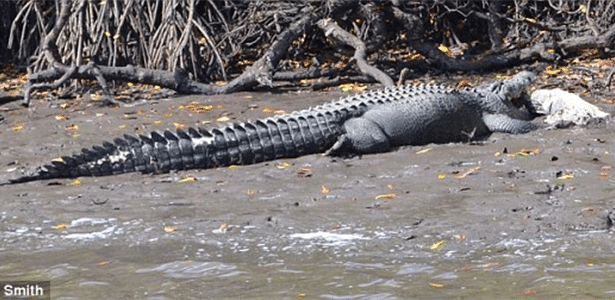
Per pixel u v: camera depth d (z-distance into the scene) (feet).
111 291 44.37
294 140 66.18
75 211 56.03
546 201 54.08
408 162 63.46
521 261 46.42
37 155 69.92
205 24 100.42
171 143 64.34
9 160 68.64
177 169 64.13
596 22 103.24
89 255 49.37
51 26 105.40
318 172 62.13
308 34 102.68
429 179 59.21
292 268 46.65
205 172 63.52
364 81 91.15
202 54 99.91
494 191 56.08
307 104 83.10
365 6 98.53
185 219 53.98
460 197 55.42
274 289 43.96
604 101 78.33
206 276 46.06
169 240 51.11
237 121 78.07
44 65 98.53
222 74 98.37
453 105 70.59
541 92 76.07
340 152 66.54
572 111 72.84
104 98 86.99
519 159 62.08
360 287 43.83
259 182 60.54
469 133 71.15
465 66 96.02
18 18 104.99
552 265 45.73
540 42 102.47
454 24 107.86
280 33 98.17
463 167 61.46
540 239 49.03
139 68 90.63
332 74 93.71
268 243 50.24
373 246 49.21
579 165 59.77
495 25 101.19
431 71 96.78
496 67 96.43
